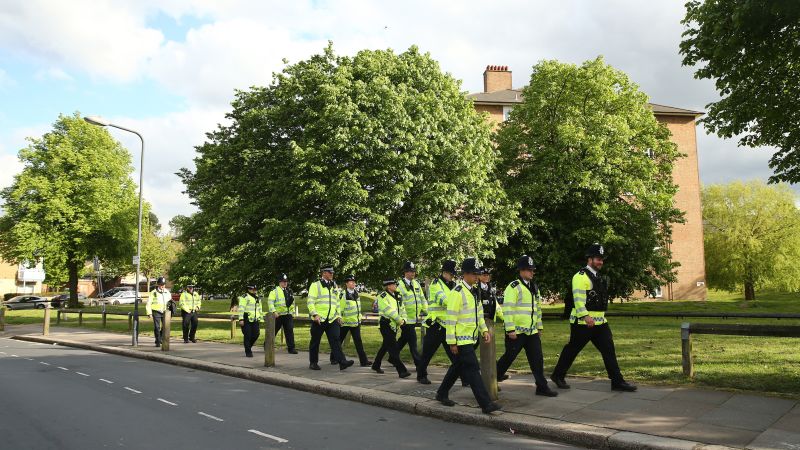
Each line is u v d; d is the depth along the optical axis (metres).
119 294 56.75
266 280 23.89
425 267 22.28
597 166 27.16
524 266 8.04
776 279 42.62
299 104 23.30
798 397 7.05
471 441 6.12
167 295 17.03
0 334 24.06
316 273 22.48
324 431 6.64
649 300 43.31
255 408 8.04
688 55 16.06
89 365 13.27
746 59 14.92
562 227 27.72
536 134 28.69
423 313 10.89
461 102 25.62
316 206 22.83
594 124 26.98
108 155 43.38
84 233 41.06
